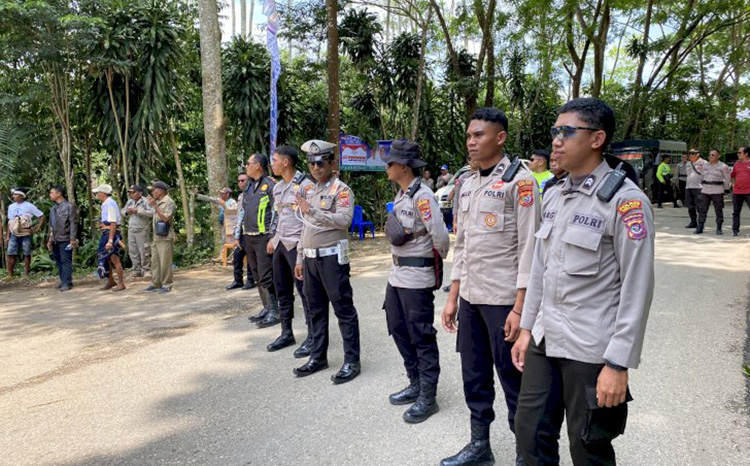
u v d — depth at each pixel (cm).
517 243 248
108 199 817
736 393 335
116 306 695
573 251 184
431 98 1497
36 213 980
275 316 547
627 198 175
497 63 1722
